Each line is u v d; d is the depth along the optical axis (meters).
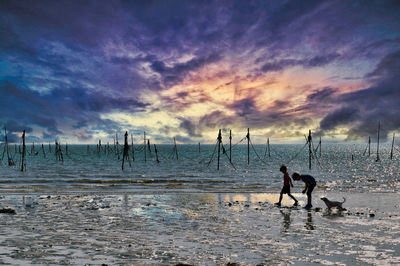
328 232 8.50
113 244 7.20
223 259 6.06
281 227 9.18
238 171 46.03
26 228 8.97
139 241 7.53
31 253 6.30
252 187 22.56
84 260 5.87
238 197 16.31
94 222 9.96
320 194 17.28
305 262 5.89
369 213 11.48
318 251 6.66
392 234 8.24
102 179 31.06
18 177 33.88
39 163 67.81
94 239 7.70
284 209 12.47
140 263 5.73
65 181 28.16
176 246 7.06
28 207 12.91
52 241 7.43
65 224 9.63
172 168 52.44
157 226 9.38
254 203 14.22
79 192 18.73
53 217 10.80
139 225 9.51
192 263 5.79
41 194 17.58
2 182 27.16
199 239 7.75
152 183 26.31
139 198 15.84
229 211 12.04
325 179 33.19
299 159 92.81
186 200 15.18
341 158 101.69
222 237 7.98
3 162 67.38
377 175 39.75
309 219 10.38
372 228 8.98
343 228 8.99
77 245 7.05
